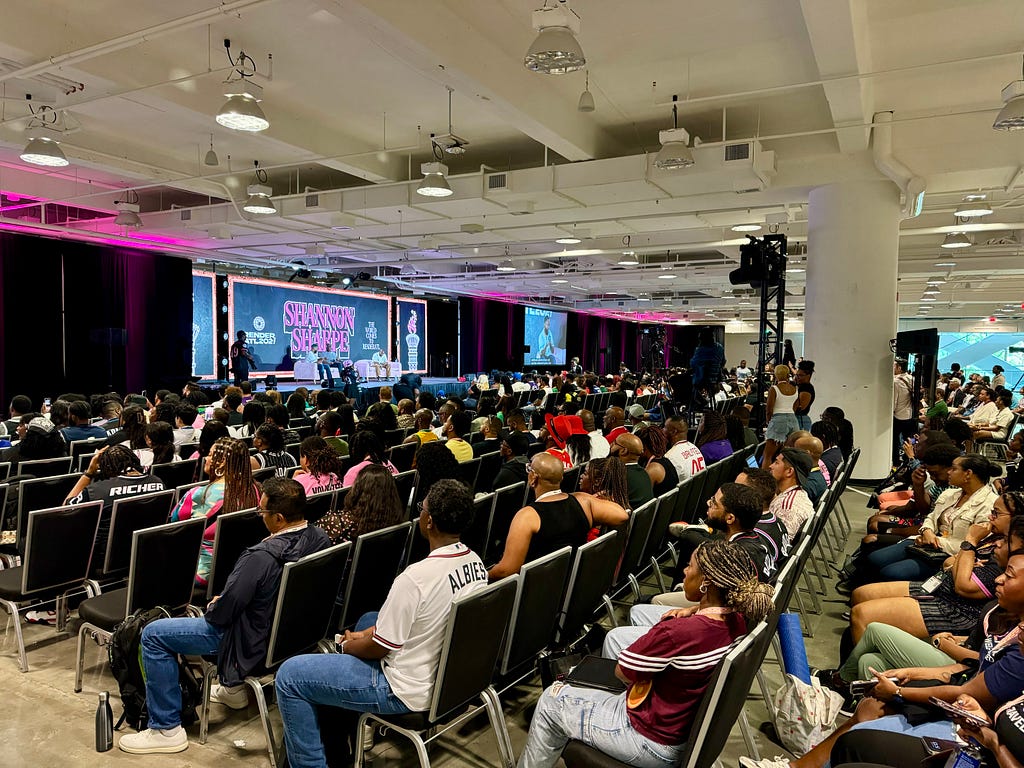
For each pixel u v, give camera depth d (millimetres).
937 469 4355
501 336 25609
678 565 3857
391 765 2592
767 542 2879
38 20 5340
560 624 2879
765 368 10609
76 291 12422
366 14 4508
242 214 9953
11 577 3465
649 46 5828
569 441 5039
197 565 3287
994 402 10922
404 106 7332
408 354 21859
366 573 3027
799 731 2678
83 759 2613
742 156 7223
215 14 4496
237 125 5371
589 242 14789
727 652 1849
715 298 23734
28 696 3088
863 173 7820
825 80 5496
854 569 4332
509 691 3203
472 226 10766
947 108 7281
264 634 2598
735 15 5285
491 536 4172
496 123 7918
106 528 3629
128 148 8492
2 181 9789
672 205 9312
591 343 32125
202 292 15633
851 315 7906
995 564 2898
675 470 4480
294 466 5078
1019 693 1954
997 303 24281
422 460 3971
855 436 7965
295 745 2336
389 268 19125
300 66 6301
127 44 4926
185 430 6461
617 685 2311
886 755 2025
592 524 3252
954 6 5133
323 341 18750
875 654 2809
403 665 2234
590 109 5766
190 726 2842
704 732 1774
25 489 4137
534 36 5691
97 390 12742
